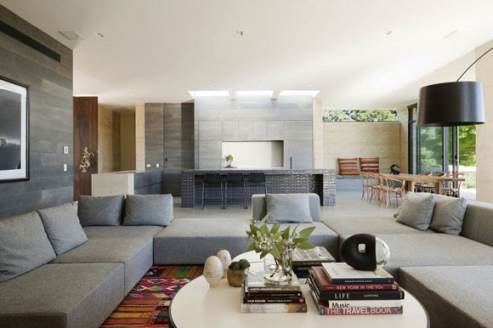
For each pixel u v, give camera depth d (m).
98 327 2.12
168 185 10.14
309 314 1.59
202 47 5.21
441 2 3.81
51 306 1.78
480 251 2.67
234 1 3.74
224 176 7.64
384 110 12.17
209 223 4.00
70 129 5.15
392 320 1.52
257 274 1.89
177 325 1.49
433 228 3.47
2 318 1.72
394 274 2.43
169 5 3.81
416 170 11.16
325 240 3.43
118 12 3.96
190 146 10.24
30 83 4.18
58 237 2.79
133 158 11.97
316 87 8.26
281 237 1.85
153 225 3.90
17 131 3.89
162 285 3.04
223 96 9.79
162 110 10.22
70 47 5.11
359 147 12.20
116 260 2.62
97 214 3.89
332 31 4.62
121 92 8.52
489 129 5.08
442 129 9.71
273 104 9.89
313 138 9.88
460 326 1.67
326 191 7.68
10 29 3.83
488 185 5.11
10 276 2.17
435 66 6.38
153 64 6.07
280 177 8.02
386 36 4.81
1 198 3.66
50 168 4.60
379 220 3.96
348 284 1.60
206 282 2.06
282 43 5.06
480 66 5.25
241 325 1.48
